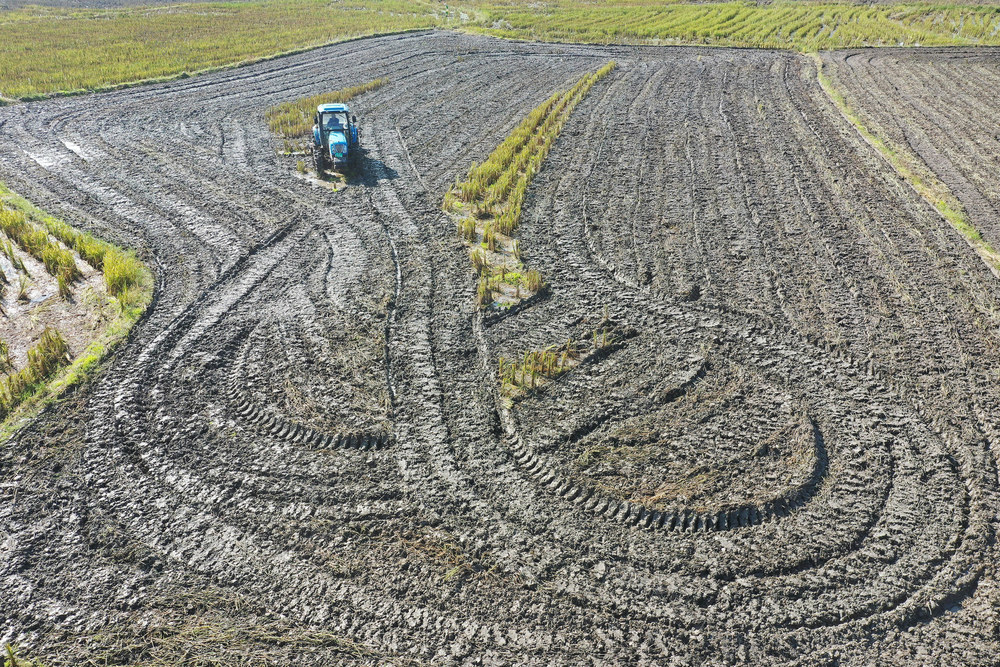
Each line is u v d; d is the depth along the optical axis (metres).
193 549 9.29
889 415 11.52
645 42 45.16
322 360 12.91
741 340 13.50
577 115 28.27
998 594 8.60
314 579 8.91
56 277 15.89
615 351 13.27
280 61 39.38
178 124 27.14
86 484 10.23
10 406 11.70
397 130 26.62
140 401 11.88
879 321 14.05
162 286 15.44
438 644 8.16
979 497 9.90
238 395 12.02
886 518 9.62
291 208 19.53
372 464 10.60
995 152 23.27
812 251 16.88
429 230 18.25
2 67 35.53
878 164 22.28
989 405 11.68
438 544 9.35
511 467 10.54
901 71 34.31
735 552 9.18
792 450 10.73
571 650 8.09
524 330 13.95
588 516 9.73
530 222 18.67
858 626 8.29
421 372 12.64
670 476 10.29
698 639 8.17
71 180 21.23
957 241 17.36
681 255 16.75
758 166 22.27
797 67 36.06
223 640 8.20
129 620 8.42
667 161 22.84
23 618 8.41
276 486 10.22
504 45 44.97
